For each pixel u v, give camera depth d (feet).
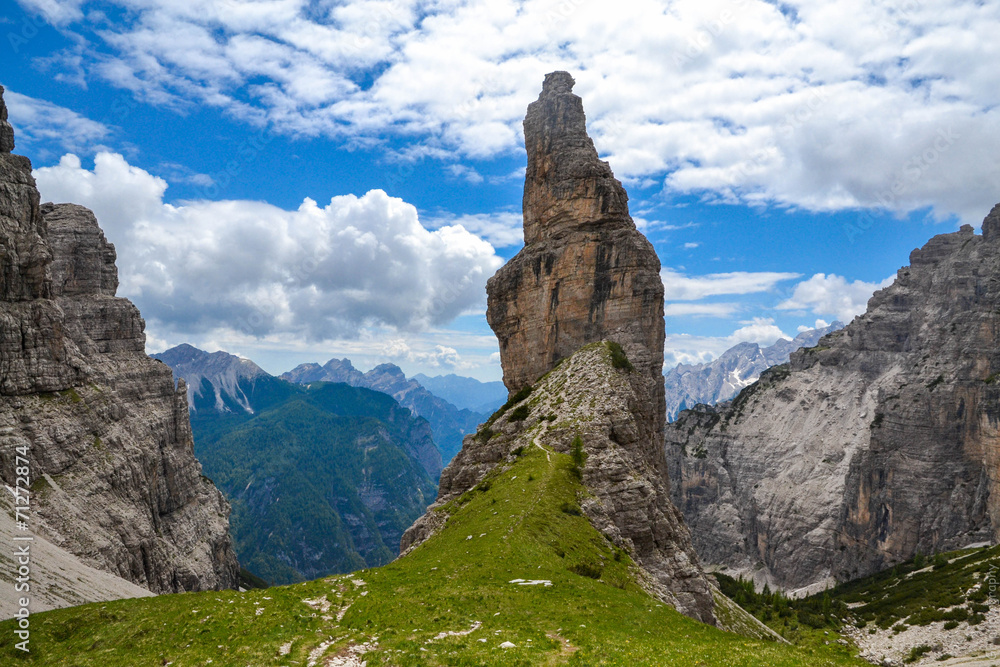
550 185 494.18
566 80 519.19
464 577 176.55
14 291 380.78
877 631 494.18
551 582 174.09
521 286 492.13
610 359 406.62
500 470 336.29
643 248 455.63
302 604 149.28
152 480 492.54
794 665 112.57
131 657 125.80
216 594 160.56
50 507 331.36
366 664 112.98
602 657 112.98
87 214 620.90
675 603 221.66
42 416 369.71
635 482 301.84
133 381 562.25
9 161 394.73
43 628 143.84
